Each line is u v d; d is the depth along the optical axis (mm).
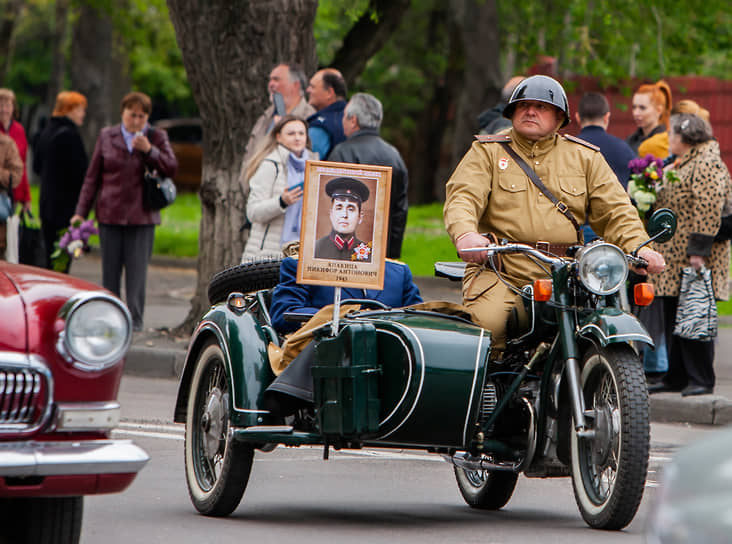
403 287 16609
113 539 14172
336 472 19094
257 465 19469
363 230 14867
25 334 11758
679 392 25594
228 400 15547
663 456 21078
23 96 132875
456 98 90000
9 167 32281
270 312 16328
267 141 24922
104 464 11797
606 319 14398
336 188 14844
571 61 65938
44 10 120188
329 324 14945
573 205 15984
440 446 14711
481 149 16094
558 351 15102
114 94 91250
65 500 12656
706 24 60188
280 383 14984
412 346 14328
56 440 11867
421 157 95312
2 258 32312
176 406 16812
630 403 14125
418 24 92438
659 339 25750
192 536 14398
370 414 14508
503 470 15602
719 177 24609
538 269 15719
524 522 15695
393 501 17078
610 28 59938
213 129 31938
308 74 32219
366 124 25328
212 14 31438
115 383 12148
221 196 31750
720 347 34469
